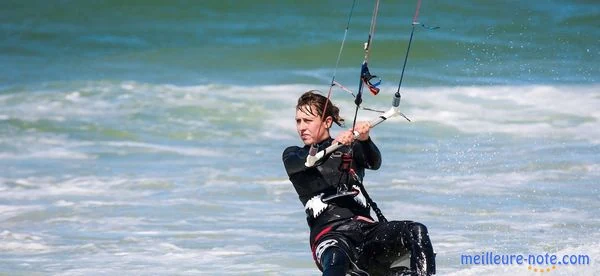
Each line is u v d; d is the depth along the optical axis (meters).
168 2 81.44
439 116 53.66
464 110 54.84
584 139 47.59
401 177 40.53
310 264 28.80
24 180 41.69
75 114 55.34
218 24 77.62
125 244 31.59
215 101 57.78
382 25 76.38
